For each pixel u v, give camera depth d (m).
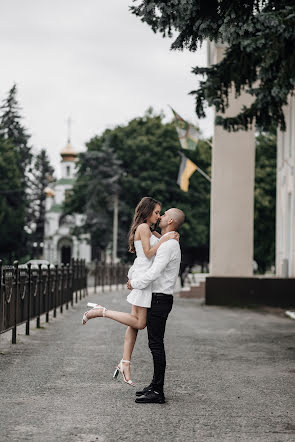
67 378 8.58
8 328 11.34
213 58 22.59
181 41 10.94
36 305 14.59
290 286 24.64
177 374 9.16
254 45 11.70
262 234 53.03
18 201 74.38
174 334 14.31
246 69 14.27
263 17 10.94
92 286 43.25
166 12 10.39
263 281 24.72
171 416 6.61
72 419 6.39
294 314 19.42
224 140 25.84
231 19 10.51
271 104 15.60
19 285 12.41
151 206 7.50
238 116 16.17
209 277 24.86
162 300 7.27
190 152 64.19
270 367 9.85
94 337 13.27
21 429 5.98
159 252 7.23
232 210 25.77
